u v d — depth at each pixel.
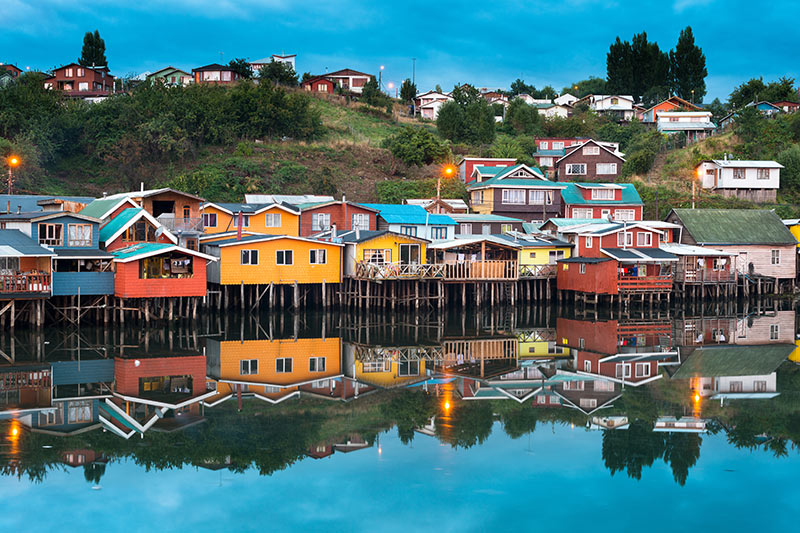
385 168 77.50
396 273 45.34
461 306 51.34
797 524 15.26
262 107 80.81
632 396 25.22
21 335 35.34
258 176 69.12
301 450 19.36
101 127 74.12
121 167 70.25
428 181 70.94
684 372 29.31
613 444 20.05
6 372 27.56
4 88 76.56
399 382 26.95
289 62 111.25
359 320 43.88
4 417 21.78
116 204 44.38
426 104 110.12
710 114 101.56
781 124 91.44
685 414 22.97
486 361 31.38
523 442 20.08
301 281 44.84
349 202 54.38
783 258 59.56
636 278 49.22
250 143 77.50
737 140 92.12
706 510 15.91
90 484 17.16
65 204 46.50
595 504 16.22
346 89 107.44
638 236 53.19
